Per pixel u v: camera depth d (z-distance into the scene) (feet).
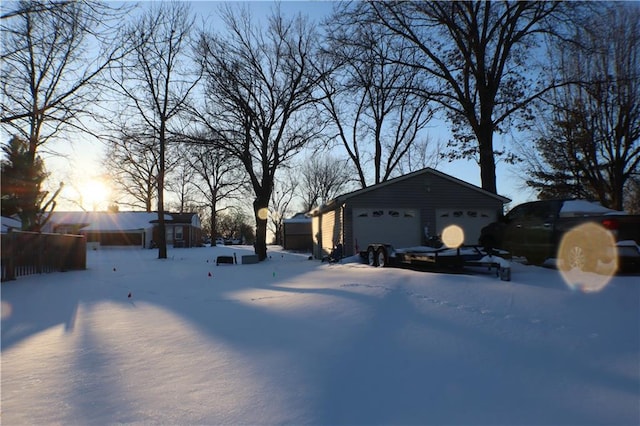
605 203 86.79
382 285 28.63
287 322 21.01
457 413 11.20
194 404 11.96
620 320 18.61
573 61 81.66
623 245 30.17
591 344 15.90
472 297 23.41
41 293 34.40
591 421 10.71
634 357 14.61
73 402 12.25
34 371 14.97
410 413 11.24
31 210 66.69
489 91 69.10
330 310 22.82
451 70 73.05
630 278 28.66
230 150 77.51
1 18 29.86
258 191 80.48
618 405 11.49
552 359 14.69
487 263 29.71
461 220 64.18
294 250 141.59
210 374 14.24
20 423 11.02
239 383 13.38
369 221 62.39
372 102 89.51
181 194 197.88
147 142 84.07
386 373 13.88
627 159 81.76
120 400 12.34
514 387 12.68
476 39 68.13
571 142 85.05
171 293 33.78
